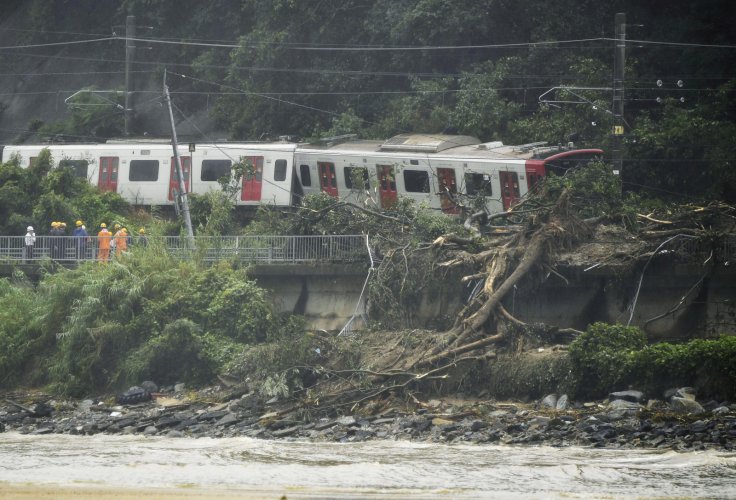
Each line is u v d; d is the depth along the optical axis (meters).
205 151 196.50
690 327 142.75
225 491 96.62
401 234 159.75
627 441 113.31
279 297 162.25
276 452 114.38
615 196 161.75
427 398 136.12
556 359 133.12
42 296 161.00
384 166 183.25
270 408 136.88
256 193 191.50
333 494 95.12
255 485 98.69
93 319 154.25
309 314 160.38
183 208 173.38
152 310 154.50
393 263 154.00
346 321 157.62
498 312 141.62
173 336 151.00
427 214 161.75
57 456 113.06
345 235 160.50
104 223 187.00
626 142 189.62
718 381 124.38
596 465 103.31
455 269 150.00
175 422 132.12
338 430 126.81
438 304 151.00
